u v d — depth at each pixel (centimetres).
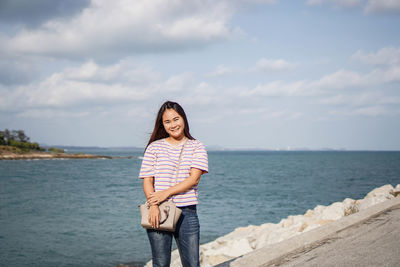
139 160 12238
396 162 9381
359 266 377
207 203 2227
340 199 2441
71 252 1128
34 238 1302
